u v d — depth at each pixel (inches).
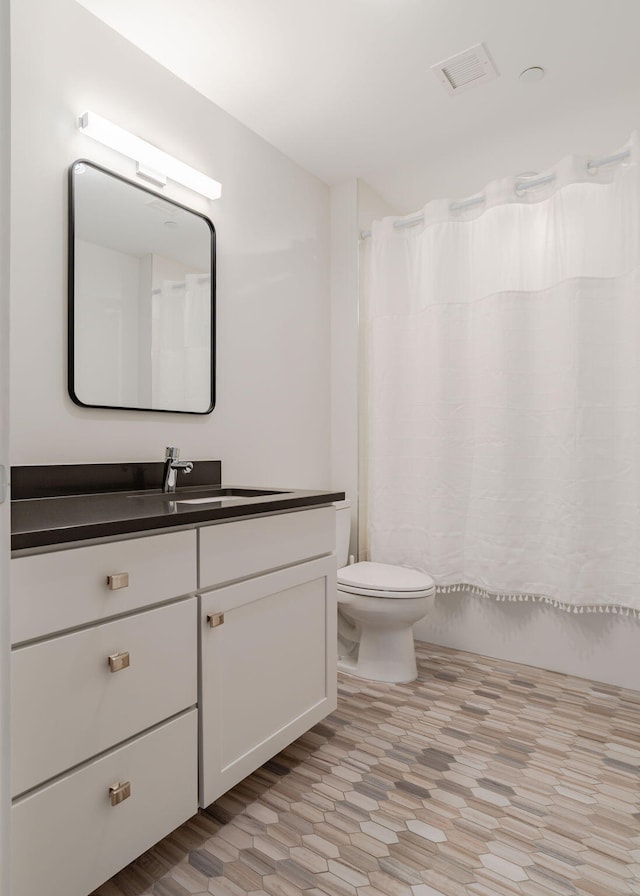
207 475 83.3
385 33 71.7
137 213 73.1
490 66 77.9
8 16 33.9
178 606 48.7
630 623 86.5
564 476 87.0
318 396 109.6
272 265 97.4
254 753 57.1
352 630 100.7
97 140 67.9
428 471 100.0
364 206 112.4
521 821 54.8
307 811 56.1
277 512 61.2
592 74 79.7
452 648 104.7
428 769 63.9
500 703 81.1
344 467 111.7
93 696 41.5
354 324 110.1
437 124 92.1
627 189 82.4
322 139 96.0
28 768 37.3
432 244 98.5
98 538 42.4
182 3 66.1
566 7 67.5
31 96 61.3
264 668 59.0
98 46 68.6
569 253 86.7
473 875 47.7
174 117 79.0
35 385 61.7
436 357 97.9
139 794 45.1
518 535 92.1
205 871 48.1
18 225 60.0
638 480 81.7
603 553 85.0
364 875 47.6
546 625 94.2
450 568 98.0
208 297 83.5
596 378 84.7
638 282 81.0
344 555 100.7
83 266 66.4
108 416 69.7
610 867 48.8
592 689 86.2
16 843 36.7
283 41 72.9
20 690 36.9
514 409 91.5
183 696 49.1
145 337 73.9
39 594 38.1
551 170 88.6
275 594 60.7
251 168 93.0
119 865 43.4
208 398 83.6
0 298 33.3
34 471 61.1
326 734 72.0
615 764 65.1
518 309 91.2
